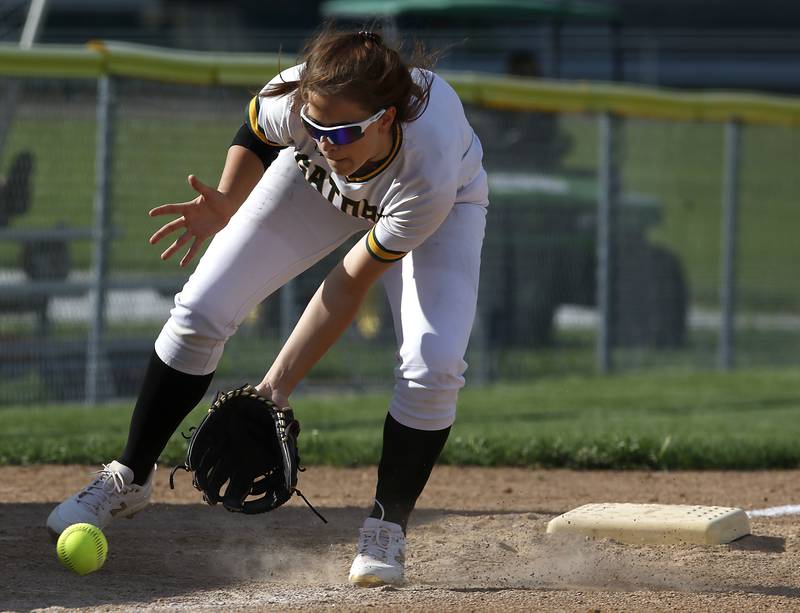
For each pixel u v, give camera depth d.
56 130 30.39
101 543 13.84
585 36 64.06
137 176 30.23
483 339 36.44
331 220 13.71
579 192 38.16
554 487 20.61
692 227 43.69
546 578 14.00
